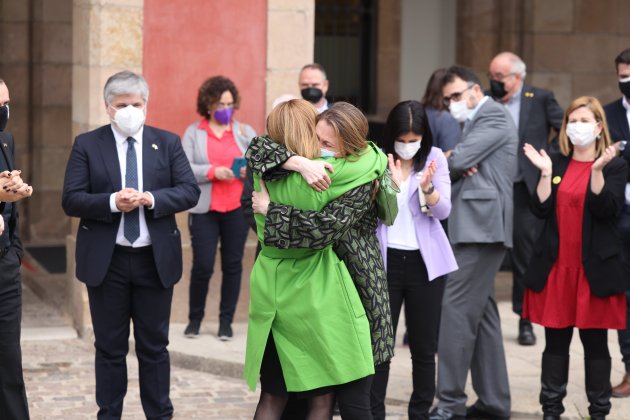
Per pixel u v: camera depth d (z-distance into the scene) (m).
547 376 7.31
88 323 9.60
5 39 13.32
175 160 6.75
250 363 5.67
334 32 14.54
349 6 14.53
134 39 9.58
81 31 9.74
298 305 5.52
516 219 9.67
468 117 7.53
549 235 7.24
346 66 14.62
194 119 9.89
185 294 9.96
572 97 14.01
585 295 7.10
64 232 13.83
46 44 13.45
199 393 8.23
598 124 7.16
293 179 5.52
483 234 7.30
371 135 11.98
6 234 6.13
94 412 7.64
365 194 5.54
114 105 6.54
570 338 7.30
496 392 7.56
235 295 9.36
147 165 6.65
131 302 6.71
